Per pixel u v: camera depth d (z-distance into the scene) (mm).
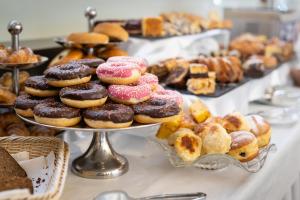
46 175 736
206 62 1268
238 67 1331
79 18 1561
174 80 1179
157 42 1403
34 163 769
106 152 870
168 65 1232
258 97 1424
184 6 2266
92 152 870
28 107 792
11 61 936
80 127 763
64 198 753
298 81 1754
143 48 1358
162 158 940
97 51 1219
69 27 1522
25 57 958
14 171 727
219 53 1531
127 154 961
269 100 1430
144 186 808
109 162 859
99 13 1651
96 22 1433
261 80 1438
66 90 771
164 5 2076
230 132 893
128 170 875
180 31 1560
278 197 984
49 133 990
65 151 763
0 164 724
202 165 860
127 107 780
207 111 948
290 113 1248
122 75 805
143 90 803
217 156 810
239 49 1685
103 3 1659
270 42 1813
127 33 1339
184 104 1015
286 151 1004
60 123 748
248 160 838
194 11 2371
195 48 1632
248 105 1399
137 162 918
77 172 844
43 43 1296
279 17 2041
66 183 808
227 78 1250
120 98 791
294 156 1101
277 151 974
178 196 739
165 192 785
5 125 967
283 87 1710
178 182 825
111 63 847
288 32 2164
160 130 901
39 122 767
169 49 1434
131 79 818
